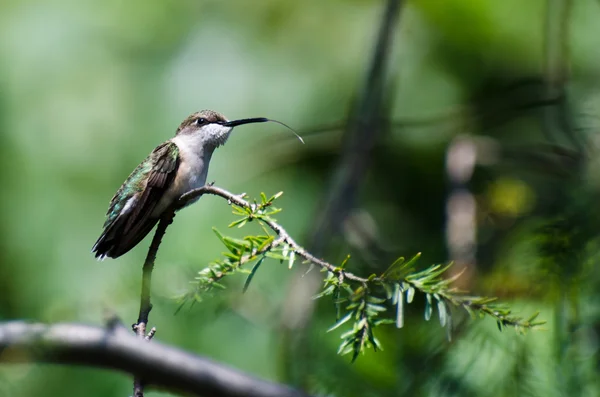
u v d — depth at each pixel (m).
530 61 13.59
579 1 13.30
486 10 13.57
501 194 9.91
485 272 8.80
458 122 13.06
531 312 7.60
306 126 12.57
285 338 9.32
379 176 13.14
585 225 7.50
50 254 11.44
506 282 7.89
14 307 11.23
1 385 8.80
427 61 13.45
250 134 12.45
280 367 9.39
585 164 8.70
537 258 7.51
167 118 12.32
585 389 7.36
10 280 11.34
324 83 12.80
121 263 10.56
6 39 12.45
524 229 8.52
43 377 9.37
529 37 13.64
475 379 7.72
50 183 11.77
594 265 7.36
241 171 12.17
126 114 12.24
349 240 10.30
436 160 13.09
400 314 5.21
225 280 9.36
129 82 12.40
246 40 12.91
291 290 9.73
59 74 12.33
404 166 13.13
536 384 7.47
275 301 9.84
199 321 9.37
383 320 5.22
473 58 13.59
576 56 12.92
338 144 12.22
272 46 12.95
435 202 13.01
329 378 8.62
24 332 7.64
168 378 7.91
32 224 11.55
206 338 9.57
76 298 10.83
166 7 12.94
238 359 9.61
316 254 10.34
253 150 12.30
